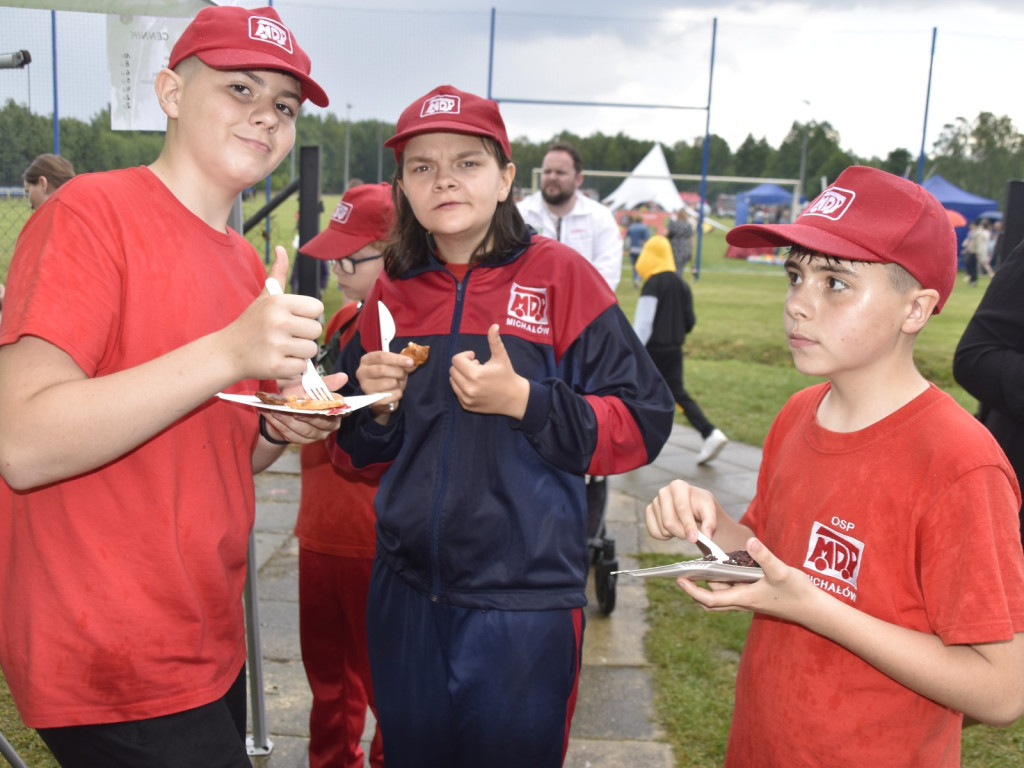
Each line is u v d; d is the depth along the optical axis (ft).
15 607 4.77
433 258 6.51
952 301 55.47
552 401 5.63
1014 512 4.23
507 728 5.86
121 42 7.75
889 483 4.51
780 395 29.17
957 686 4.10
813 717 4.75
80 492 4.66
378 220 8.44
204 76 5.00
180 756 4.89
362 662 8.20
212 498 5.10
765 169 63.77
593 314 6.23
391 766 6.50
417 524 5.99
